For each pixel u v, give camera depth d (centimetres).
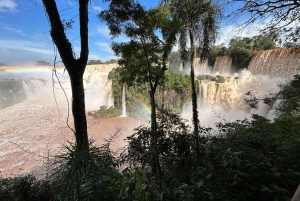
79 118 359
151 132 478
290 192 203
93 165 165
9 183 355
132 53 413
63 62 350
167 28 421
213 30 574
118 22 381
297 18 464
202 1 532
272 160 257
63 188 155
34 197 305
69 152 176
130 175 189
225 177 239
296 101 878
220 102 2588
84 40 363
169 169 438
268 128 493
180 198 214
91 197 149
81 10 359
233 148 335
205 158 388
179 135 481
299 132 432
